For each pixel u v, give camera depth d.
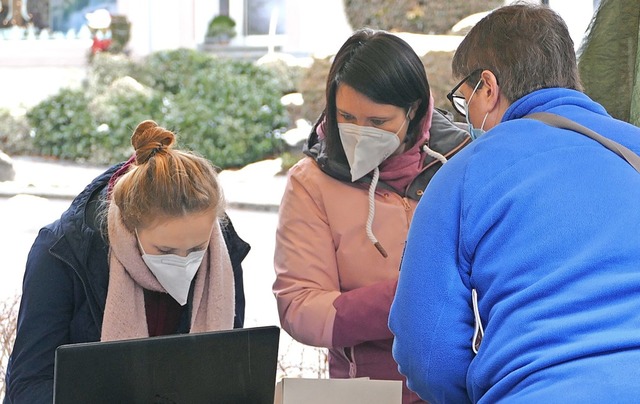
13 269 10.44
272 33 20.41
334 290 3.21
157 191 2.65
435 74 13.08
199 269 2.97
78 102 17.78
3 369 4.10
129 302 2.83
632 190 2.22
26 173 16.47
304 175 3.27
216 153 16.56
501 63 2.46
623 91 3.54
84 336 2.86
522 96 2.46
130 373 2.29
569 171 2.24
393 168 3.22
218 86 17.34
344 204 3.21
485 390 2.22
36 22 22.36
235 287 3.13
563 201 2.20
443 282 2.32
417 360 2.35
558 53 2.46
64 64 20.69
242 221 12.84
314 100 15.80
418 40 14.00
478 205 2.27
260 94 17.20
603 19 3.55
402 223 3.19
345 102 3.07
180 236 2.69
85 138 17.47
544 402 2.02
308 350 4.83
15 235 12.24
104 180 2.95
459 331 2.31
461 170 2.35
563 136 2.31
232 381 2.42
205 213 2.70
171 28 20.80
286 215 3.26
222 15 21.22
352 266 3.20
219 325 2.97
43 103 17.92
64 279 2.82
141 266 2.80
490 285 2.24
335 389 2.65
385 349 3.18
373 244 3.17
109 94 17.72
